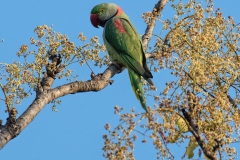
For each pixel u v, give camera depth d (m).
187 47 11.05
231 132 8.63
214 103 9.08
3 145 8.18
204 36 10.09
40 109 9.27
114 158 7.67
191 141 9.27
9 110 9.06
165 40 12.45
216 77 9.98
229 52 10.76
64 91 10.03
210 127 8.84
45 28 10.62
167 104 8.65
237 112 8.94
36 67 10.26
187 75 9.71
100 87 11.01
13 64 9.90
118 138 7.77
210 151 8.55
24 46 10.24
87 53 11.11
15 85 9.84
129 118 7.95
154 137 8.02
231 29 10.95
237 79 10.49
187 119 8.94
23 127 8.62
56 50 10.81
